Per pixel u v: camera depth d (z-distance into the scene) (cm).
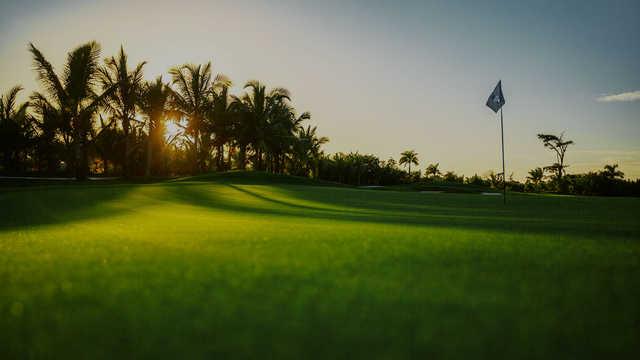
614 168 7375
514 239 809
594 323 332
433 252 650
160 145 4522
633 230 994
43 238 796
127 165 3634
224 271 510
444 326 325
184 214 1356
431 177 10169
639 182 7125
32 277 477
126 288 430
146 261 573
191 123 4494
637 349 286
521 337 305
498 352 281
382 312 356
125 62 3434
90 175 4578
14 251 649
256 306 372
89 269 519
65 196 1733
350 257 606
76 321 335
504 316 348
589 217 1431
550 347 288
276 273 500
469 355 276
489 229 1001
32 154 4134
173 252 644
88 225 1030
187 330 317
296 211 1572
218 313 353
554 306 375
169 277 477
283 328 320
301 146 5497
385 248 688
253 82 5166
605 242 773
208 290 422
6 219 1154
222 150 5447
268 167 6094
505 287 438
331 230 946
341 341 296
